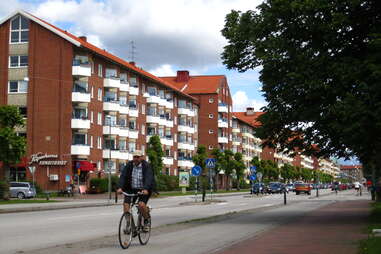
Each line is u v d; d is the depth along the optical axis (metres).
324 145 19.56
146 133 76.94
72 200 42.50
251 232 14.60
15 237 13.88
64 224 18.36
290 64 18.39
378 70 15.70
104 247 11.19
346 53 17.97
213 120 102.00
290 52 18.38
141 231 11.52
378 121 15.75
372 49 16.66
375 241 11.05
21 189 47.12
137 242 12.05
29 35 58.28
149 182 11.13
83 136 58.84
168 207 32.81
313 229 15.54
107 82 64.12
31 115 57.66
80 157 58.28
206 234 14.05
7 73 58.56
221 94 105.38
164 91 83.25
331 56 17.73
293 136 19.92
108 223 18.83
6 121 39.44
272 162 120.06
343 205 33.59
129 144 69.81
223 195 62.31
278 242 11.96
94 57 61.66
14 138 39.09
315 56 17.80
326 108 17.78
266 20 18.86
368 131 16.34
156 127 78.56
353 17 17.58
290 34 18.62
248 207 32.38
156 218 21.80
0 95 58.56
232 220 19.59
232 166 89.56
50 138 57.16
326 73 17.39
